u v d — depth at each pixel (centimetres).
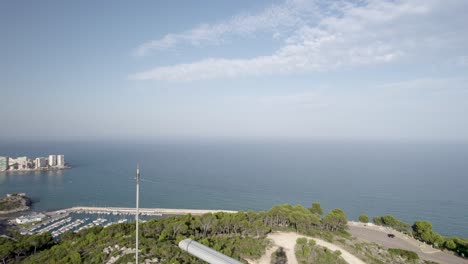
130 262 3912
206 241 4938
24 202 15312
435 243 6844
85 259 4244
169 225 5822
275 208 7544
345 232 7381
